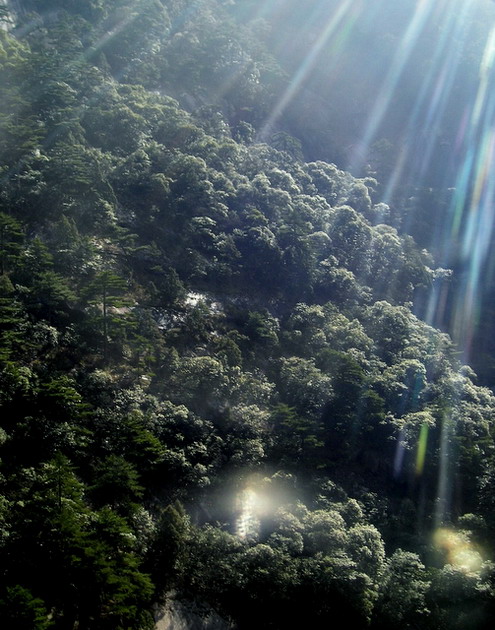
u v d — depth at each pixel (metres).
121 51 107.12
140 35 111.31
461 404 70.94
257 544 47.34
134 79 103.25
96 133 84.44
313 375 64.19
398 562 50.47
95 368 56.72
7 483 42.12
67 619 38.31
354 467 62.59
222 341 65.94
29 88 80.75
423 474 62.84
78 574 38.09
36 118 75.56
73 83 87.88
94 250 64.44
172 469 51.03
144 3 116.88
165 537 43.59
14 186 67.62
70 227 63.88
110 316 58.50
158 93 102.75
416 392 69.19
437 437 64.44
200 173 83.38
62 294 57.50
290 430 60.00
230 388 59.97
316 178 104.62
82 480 46.50
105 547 38.41
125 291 66.25
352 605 45.62
